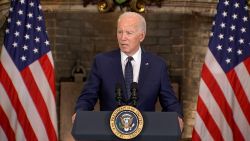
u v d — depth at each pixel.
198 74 27.17
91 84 10.41
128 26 9.66
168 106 10.31
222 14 16.67
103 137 8.05
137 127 8.00
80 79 27.25
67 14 27.17
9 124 16.22
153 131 8.03
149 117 8.16
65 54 27.38
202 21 26.34
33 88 16.28
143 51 10.55
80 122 8.12
